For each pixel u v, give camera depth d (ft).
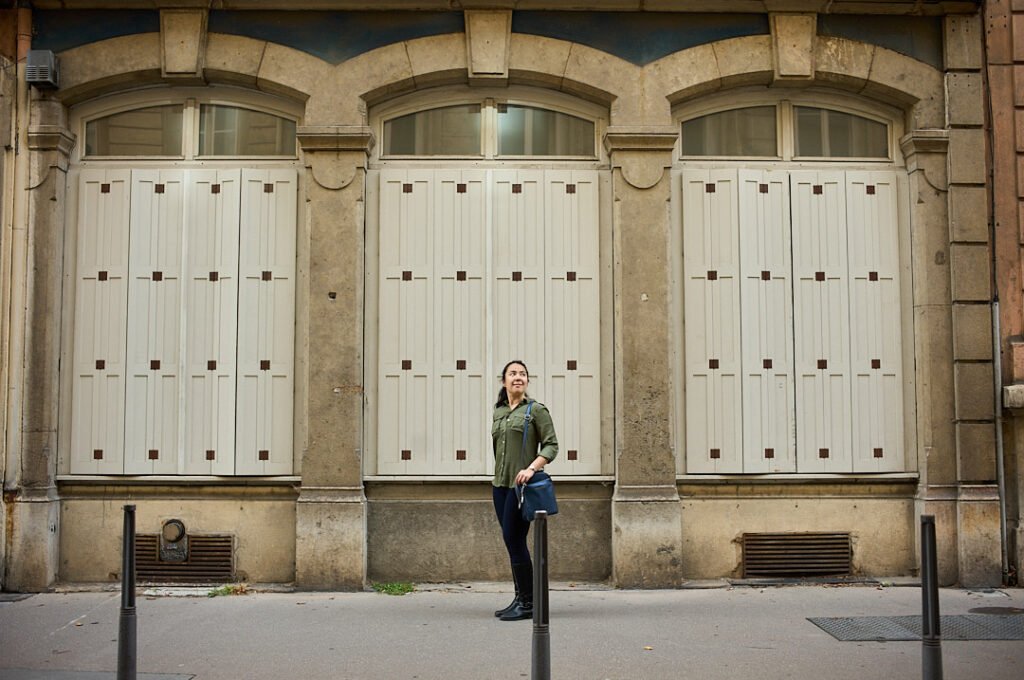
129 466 26.37
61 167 26.86
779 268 27.27
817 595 24.75
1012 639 20.61
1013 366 26.40
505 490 22.08
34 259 26.35
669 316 26.48
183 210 26.99
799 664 18.56
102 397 26.58
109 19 26.91
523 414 21.90
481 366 26.73
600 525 26.50
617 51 27.04
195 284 26.86
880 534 26.81
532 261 27.04
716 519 26.68
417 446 26.50
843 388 27.07
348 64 26.76
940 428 26.40
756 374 26.91
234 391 26.55
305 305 26.78
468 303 26.89
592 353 26.84
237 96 27.58
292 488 26.45
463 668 18.22
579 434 26.61
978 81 27.20
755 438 26.76
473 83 27.20
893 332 27.25
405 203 27.12
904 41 27.37
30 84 26.58
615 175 26.76
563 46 26.89
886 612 22.88
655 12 27.20
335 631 21.13
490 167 27.37
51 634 21.09
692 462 26.66
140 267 26.89
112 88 27.27
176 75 26.66
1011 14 27.35
